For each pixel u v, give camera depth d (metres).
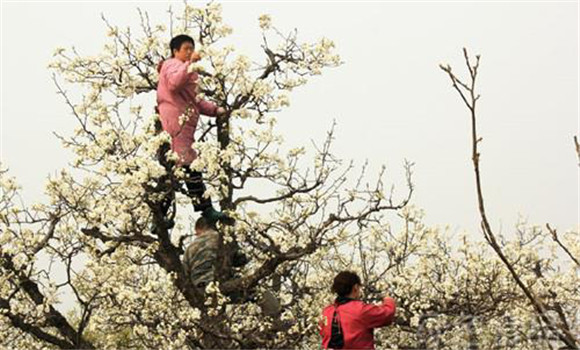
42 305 11.88
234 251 11.97
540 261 14.67
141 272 12.59
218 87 11.42
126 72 12.75
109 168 10.80
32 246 11.72
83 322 11.67
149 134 11.11
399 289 13.01
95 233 11.48
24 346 12.45
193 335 10.99
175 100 11.26
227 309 11.80
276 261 11.34
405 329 12.63
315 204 11.62
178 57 11.64
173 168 11.00
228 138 11.62
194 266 11.60
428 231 13.88
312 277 13.60
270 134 11.44
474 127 5.70
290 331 10.75
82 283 12.36
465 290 13.41
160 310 11.12
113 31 12.63
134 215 11.67
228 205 11.60
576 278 13.56
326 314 8.81
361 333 8.60
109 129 11.05
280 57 12.02
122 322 11.46
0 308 11.88
